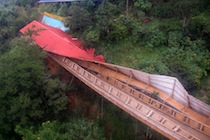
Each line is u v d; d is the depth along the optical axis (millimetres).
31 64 25469
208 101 24594
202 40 27688
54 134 21688
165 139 23219
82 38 32219
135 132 24906
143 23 32156
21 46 27625
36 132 23109
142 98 23844
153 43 29688
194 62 26469
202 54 26938
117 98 23297
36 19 39312
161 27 30578
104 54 30922
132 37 31047
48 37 31703
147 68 26688
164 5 32125
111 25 31078
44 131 21312
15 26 37188
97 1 34625
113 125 26266
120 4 34344
